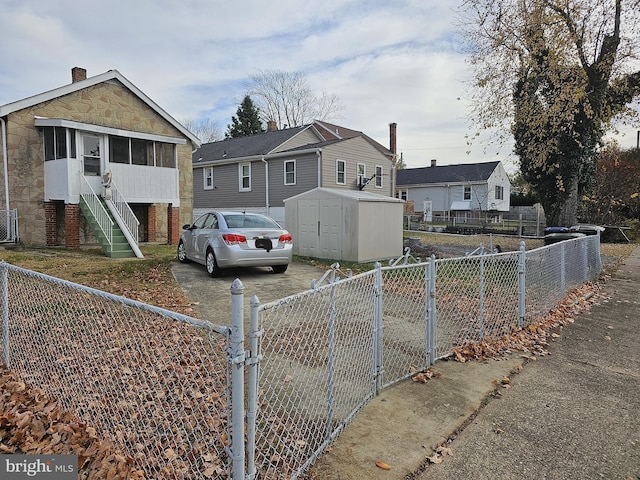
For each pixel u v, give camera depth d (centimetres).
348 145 2109
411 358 402
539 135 1305
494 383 357
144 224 1555
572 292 715
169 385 316
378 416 297
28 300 432
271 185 2123
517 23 1262
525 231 2280
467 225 2681
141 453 240
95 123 1408
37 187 1280
